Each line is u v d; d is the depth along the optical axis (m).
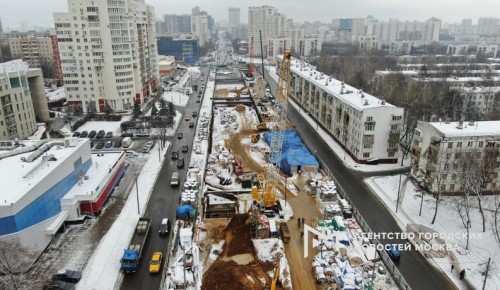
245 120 161.00
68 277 59.38
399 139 109.69
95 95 166.25
